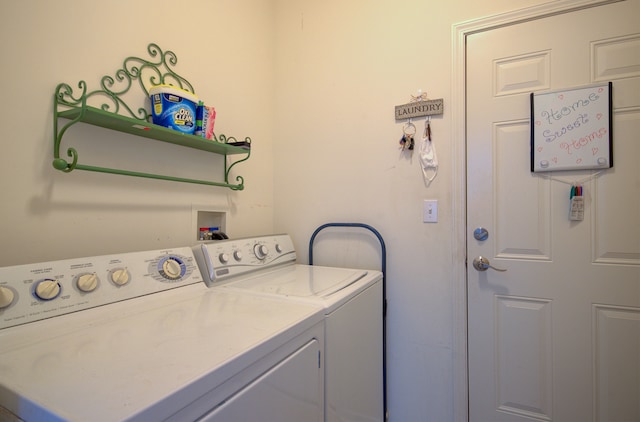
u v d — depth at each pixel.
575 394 1.28
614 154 1.24
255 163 1.79
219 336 0.70
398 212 1.59
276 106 1.93
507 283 1.39
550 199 1.33
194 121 1.25
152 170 1.25
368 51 1.68
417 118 1.56
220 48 1.56
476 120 1.45
